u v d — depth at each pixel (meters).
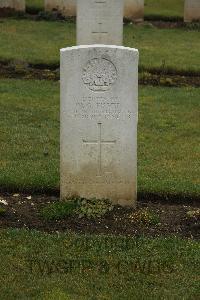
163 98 15.88
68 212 9.45
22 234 8.84
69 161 9.61
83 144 9.54
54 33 22.44
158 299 7.55
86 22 17.61
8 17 24.72
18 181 10.48
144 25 24.42
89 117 9.45
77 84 9.34
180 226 9.39
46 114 14.34
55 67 18.48
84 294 7.62
